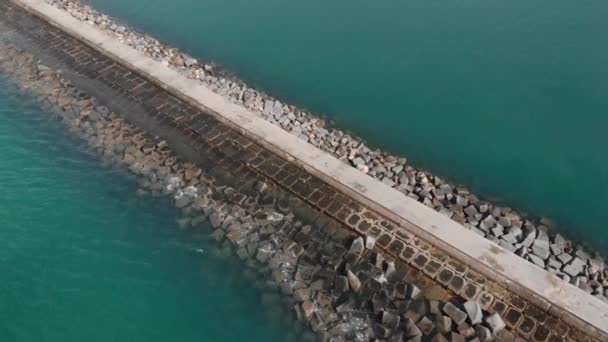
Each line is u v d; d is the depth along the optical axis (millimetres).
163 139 15477
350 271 11070
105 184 14297
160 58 19750
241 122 15461
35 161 15133
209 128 15703
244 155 14625
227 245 12414
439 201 13438
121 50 19266
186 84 17281
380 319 10438
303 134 15805
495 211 13211
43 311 11234
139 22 22641
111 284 11805
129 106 16875
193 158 14734
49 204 13750
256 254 12086
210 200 13438
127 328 10984
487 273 10969
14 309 11250
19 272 12008
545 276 10664
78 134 16031
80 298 11508
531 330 10008
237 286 11625
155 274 12000
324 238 12188
